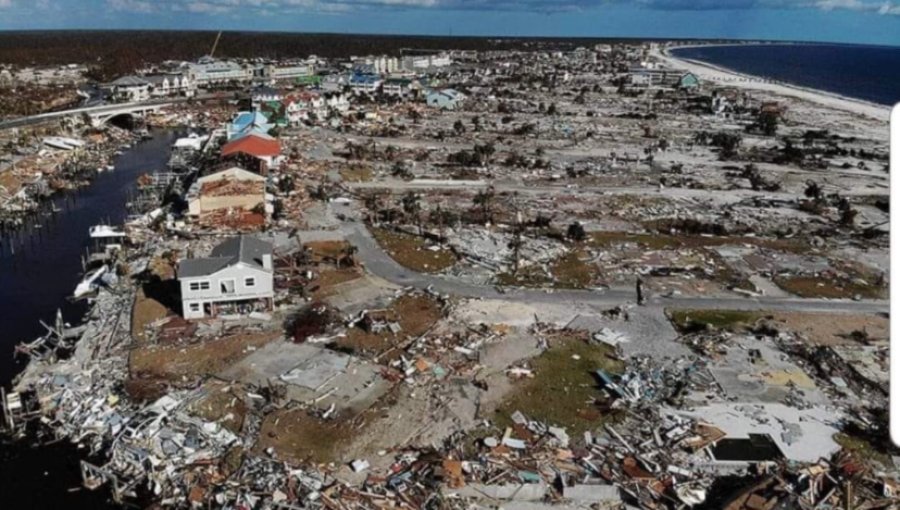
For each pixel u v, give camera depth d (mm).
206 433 38969
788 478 34656
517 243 67000
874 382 44656
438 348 48844
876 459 36906
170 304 55781
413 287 59938
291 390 43250
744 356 48281
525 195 91875
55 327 53031
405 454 37500
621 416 41000
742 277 63344
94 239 74938
